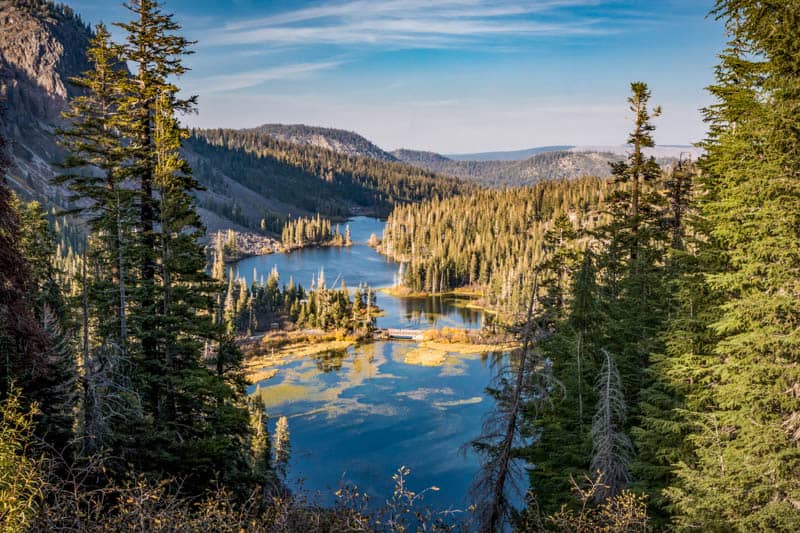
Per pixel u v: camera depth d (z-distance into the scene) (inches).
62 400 633.6
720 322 565.3
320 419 2297.0
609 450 607.2
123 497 345.1
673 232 1115.9
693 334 632.4
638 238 1053.8
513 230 7062.0
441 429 2161.7
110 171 818.2
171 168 792.3
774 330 518.9
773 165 515.5
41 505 319.9
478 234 7052.2
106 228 789.9
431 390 2691.9
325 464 1838.1
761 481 506.0
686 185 1105.4
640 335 845.2
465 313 4913.9
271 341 3806.6
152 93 828.0
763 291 550.9
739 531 483.2
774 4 512.1
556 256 1291.8
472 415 2320.4
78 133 801.6
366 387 2760.8
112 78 837.8
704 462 553.9
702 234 711.1
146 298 766.5
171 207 786.8
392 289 6117.1
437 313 4906.5
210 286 832.9
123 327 755.4
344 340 3870.6
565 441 818.2
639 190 1090.7
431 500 1556.3
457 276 6289.4
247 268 7411.4
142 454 608.1
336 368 3154.5
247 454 1002.7
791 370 504.4
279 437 1649.9
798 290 510.9
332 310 4244.6
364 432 2140.7
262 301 4781.0
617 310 937.5
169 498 352.2
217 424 796.6
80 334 998.4
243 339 3848.4
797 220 501.0
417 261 6432.1
